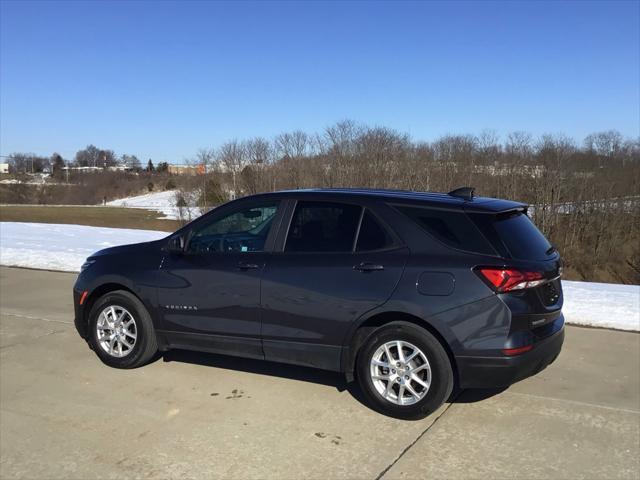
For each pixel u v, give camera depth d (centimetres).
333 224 443
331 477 334
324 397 454
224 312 468
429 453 362
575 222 3616
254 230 475
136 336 509
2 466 348
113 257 528
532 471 341
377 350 414
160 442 378
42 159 10694
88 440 381
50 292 877
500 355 380
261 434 389
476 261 389
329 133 3409
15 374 508
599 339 621
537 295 393
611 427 402
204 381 489
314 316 431
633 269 3288
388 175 3106
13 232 1831
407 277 402
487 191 3434
